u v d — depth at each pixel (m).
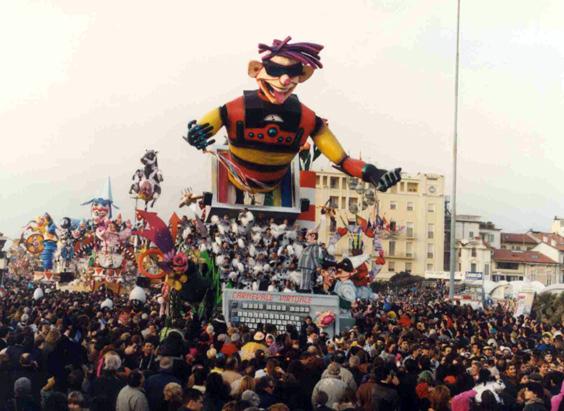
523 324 31.17
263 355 13.07
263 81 31.48
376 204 59.91
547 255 132.62
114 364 10.94
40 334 14.92
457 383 11.73
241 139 32.66
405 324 26.92
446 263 130.50
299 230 35.50
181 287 30.09
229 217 35.72
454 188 46.28
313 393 10.52
